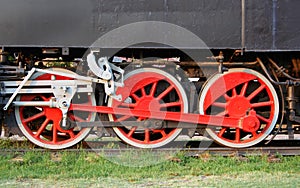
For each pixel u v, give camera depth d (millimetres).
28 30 9062
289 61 9969
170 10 9227
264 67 9664
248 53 9727
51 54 9758
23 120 9609
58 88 9383
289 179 8156
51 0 9094
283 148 9672
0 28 9055
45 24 9078
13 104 9391
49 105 9398
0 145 10305
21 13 9055
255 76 9812
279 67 9797
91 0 9141
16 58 9906
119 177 8211
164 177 8242
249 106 9750
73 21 9117
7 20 9055
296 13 9336
